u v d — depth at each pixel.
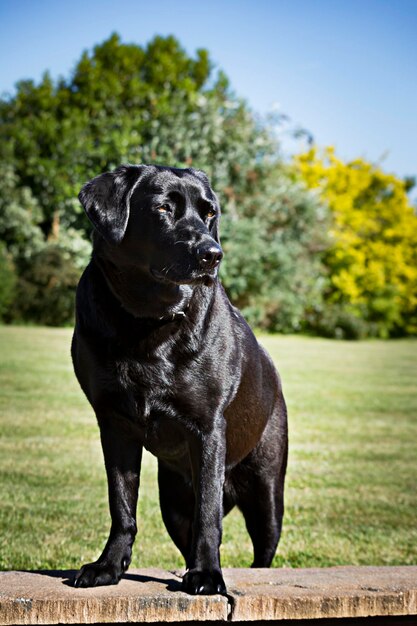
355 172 34.62
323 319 30.55
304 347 23.62
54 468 6.91
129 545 2.91
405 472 7.31
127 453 3.02
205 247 2.83
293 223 25.64
